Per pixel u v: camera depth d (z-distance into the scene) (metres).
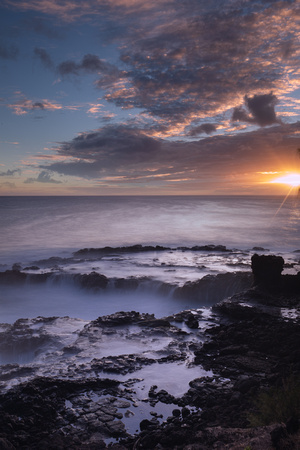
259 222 123.31
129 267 44.22
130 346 17.08
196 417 10.53
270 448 6.62
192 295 33.19
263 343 15.82
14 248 70.06
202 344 16.88
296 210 194.00
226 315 21.53
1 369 14.77
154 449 9.05
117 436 9.88
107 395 12.17
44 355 16.61
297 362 13.81
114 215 154.25
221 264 46.19
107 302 34.22
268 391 10.70
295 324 18.17
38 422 10.45
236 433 8.47
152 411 11.12
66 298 35.66
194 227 107.88
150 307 32.66
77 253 59.50
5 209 197.88
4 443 8.88
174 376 13.56
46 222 121.62
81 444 9.33
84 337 18.42
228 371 13.54
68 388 12.56
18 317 30.50
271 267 25.62
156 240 82.56
